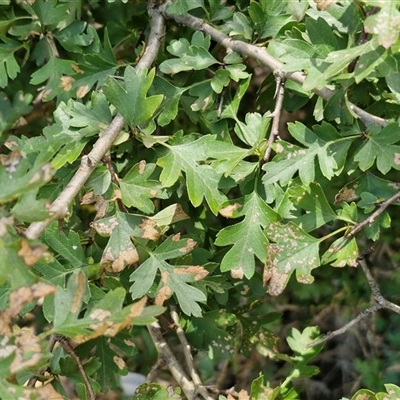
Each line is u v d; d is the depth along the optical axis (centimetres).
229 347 46
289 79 42
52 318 38
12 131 53
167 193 43
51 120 54
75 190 37
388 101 42
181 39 44
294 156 39
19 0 46
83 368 37
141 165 40
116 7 51
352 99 42
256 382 41
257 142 40
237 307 48
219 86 43
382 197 39
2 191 31
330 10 38
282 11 43
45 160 39
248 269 39
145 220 39
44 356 31
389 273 57
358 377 65
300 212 41
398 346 64
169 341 51
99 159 39
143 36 51
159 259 39
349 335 67
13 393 30
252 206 40
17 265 30
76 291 32
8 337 31
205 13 47
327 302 61
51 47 47
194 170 40
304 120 51
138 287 39
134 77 39
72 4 49
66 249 39
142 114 39
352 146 41
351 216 38
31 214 31
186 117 51
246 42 44
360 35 38
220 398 40
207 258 44
